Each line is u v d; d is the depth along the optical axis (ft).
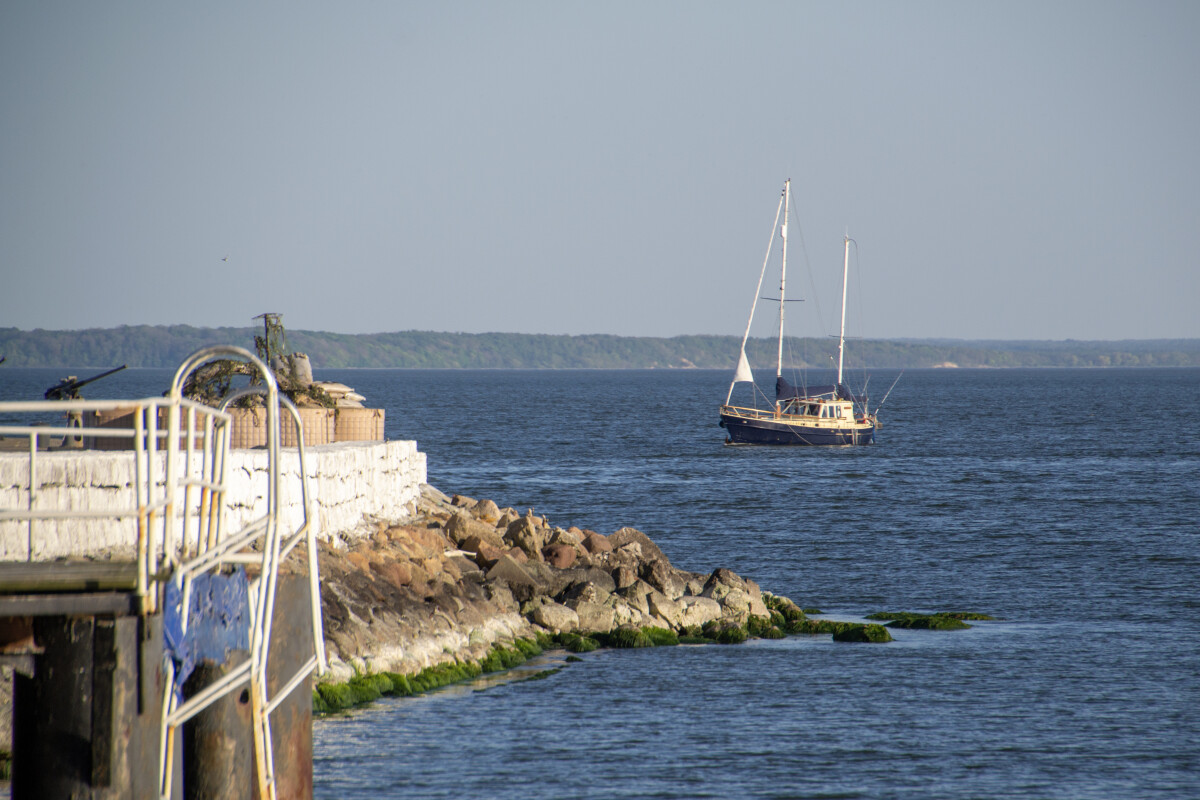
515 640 309.63
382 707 247.09
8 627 136.36
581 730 245.65
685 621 347.97
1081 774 229.86
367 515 332.39
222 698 139.54
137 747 124.26
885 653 326.24
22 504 196.75
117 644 122.52
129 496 213.66
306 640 157.28
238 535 139.44
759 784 220.23
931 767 231.91
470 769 218.38
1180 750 244.22
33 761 123.34
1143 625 371.76
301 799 155.43
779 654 322.34
